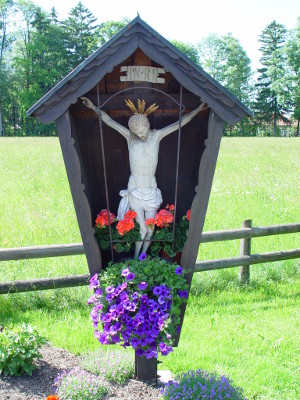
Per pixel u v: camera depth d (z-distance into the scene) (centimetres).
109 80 326
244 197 980
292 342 432
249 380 370
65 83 272
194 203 304
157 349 309
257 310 502
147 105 332
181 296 303
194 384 313
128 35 270
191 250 314
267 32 5219
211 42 5356
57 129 284
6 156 1684
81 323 461
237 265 561
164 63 275
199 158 336
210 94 281
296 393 355
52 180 1184
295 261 621
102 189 365
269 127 5247
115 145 358
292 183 1162
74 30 4703
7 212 831
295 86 4869
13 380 350
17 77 4488
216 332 448
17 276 549
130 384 341
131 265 311
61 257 591
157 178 370
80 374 335
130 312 300
